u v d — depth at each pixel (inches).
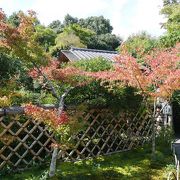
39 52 260.4
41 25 1263.5
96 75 310.7
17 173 281.3
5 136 273.7
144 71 342.6
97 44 1475.1
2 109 276.4
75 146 326.3
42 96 390.6
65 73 287.3
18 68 460.1
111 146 367.2
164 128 430.6
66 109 315.9
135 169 311.4
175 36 630.5
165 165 325.1
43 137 312.0
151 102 410.0
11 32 247.8
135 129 413.4
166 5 903.1
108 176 288.4
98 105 342.0
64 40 1210.0
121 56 309.0
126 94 353.4
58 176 272.1
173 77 301.3
